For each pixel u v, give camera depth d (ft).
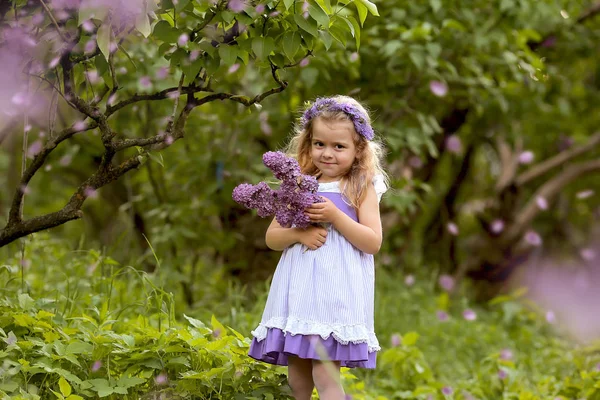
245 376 12.53
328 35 12.03
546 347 24.81
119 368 12.57
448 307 28.19
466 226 37.73
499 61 23.82
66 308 15.55
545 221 41.93
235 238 24.73
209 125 23.47
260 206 11.91
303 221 11.86
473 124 31.01
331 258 12.03
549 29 28.04
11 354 11.98
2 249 23.36
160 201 24.90
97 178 12.62
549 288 39.45
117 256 25.67
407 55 21.59
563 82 31.24
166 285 22.17
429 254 35.22
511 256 33.30
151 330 13.14
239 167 23.40
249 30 12.06
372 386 18.13
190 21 14.37
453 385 18.74
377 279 26.94
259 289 23.99
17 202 12.82
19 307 13.29
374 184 12.69
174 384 12.32
